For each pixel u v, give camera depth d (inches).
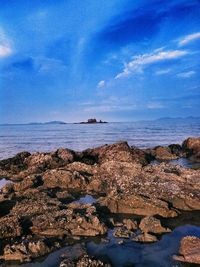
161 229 689.0
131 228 701.9
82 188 1057.5
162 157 1721.2
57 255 599.5
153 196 832.9
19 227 686.5
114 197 830.5
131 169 1107.3
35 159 1473.9
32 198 898.7
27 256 587.2
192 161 1636.3
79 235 677.3
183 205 829.8
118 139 3284.9
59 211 753.6
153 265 559.2
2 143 3107.8
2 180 1283.2
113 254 598.9
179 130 4756.4
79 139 3459.6
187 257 568.1
